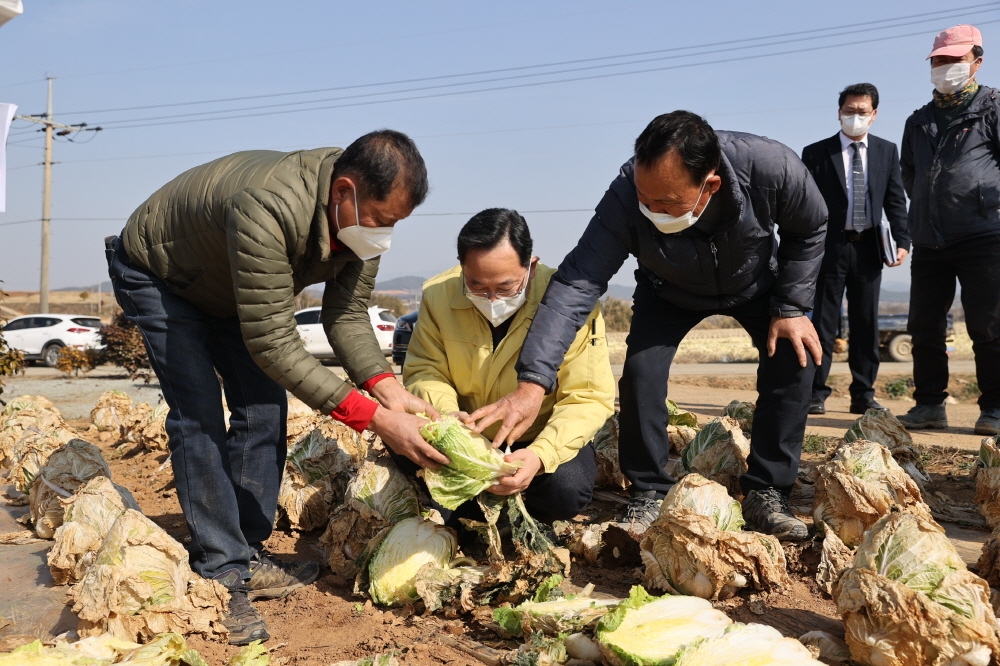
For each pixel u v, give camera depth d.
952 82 7.38
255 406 4.43
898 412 11.52
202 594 3.75
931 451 7.39
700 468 5.91
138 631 3.57
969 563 4.46
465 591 3.84
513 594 3.90
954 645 2.91
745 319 5.26
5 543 4.99
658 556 3.96
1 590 4.23
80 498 4.29
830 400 11.98
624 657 2.99
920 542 3.16
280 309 3.74
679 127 3.96
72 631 3.78
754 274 4.87
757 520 4.86
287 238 3.70
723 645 2.84
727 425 6.02
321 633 3.82
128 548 3.62
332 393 3.83
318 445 5.49
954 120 7.50
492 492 3.97
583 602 3.51
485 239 4.00
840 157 8.57
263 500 4.46
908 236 8.87
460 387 4.62
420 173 3.64
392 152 3.58
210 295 4.05
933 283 8.11
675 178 3.99
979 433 8.01
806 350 4.96
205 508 4.05
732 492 5.84
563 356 4.27
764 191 4.51
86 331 31.06
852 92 8.38
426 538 4.12
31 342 30.92
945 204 7.57
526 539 4.04
